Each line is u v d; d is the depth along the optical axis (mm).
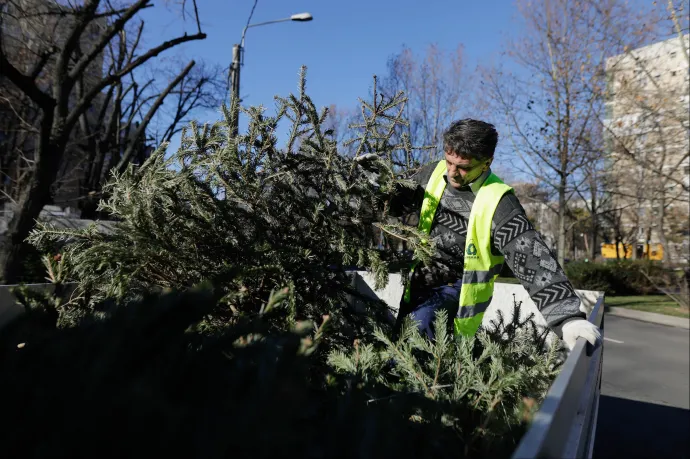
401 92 2250
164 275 1870
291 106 2010
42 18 7859
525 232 2014
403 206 2484
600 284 17781
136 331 781
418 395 1288
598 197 22641
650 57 12883
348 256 1932
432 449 1141
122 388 638
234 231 1923
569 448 1050
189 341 1037
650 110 12922
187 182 1859
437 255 2332
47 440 578
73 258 1945
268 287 1799
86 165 13867
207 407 707
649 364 7652
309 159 2076
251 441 661
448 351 1603
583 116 13727
